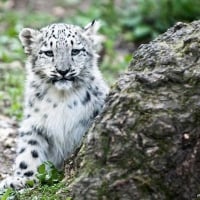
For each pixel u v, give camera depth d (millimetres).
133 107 10031
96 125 10227
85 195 9898
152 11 24625
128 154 9875
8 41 22297
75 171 10414
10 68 20156
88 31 12719
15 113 16688
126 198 9742
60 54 12164
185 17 24312
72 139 12445
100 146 10055
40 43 12500
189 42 10312
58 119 12328
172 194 9750
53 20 24531
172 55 10297
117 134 9961
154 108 9914
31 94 12555
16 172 12508
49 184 11391
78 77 12352
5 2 26203
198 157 9688
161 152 9758
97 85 12703
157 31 24172
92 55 12727
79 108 12375
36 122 12445
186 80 10023
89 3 26812
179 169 9727
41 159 12508
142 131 9852
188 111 9812
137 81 10211
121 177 9812
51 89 12328
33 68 12578
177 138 9750
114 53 21922
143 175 9773
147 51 10625
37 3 26641
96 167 10000
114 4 25969
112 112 10141
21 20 24422
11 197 11016
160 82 10094
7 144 14461
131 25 24562
